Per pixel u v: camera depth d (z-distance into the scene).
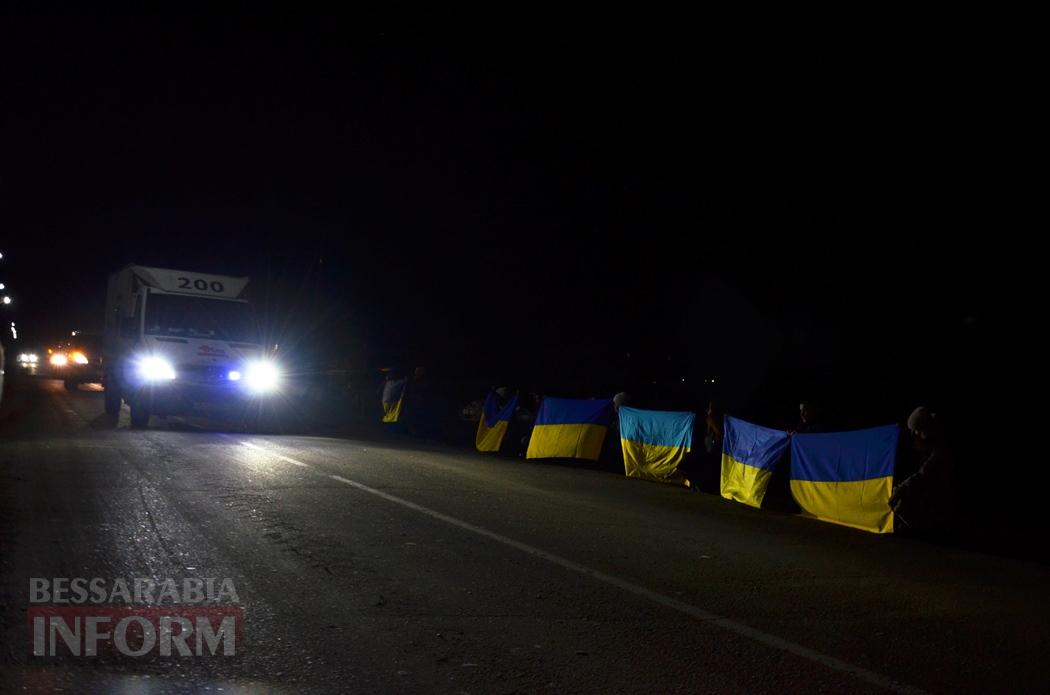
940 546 10.09
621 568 7.74
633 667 5.25
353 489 11.38
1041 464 17.44
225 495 10.45
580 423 17.31
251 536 8.28
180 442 16.64
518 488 12.66
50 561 7.11
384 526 9.05
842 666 5.43
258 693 4.66
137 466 12.74
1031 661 5.70
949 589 7.70
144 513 9.16
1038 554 10.11
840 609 6.78
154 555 7.42
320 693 4.68
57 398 31.06
